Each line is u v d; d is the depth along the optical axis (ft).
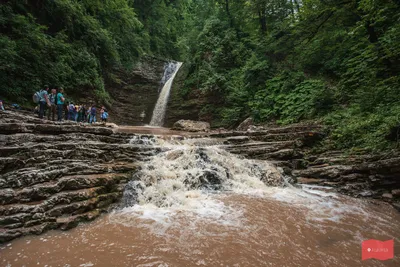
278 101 47.93
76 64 57.21
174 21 125.80
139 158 24.39
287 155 29.58
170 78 89.30
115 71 78.02
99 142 24.76
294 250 11.80
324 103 40.83
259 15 69.62
